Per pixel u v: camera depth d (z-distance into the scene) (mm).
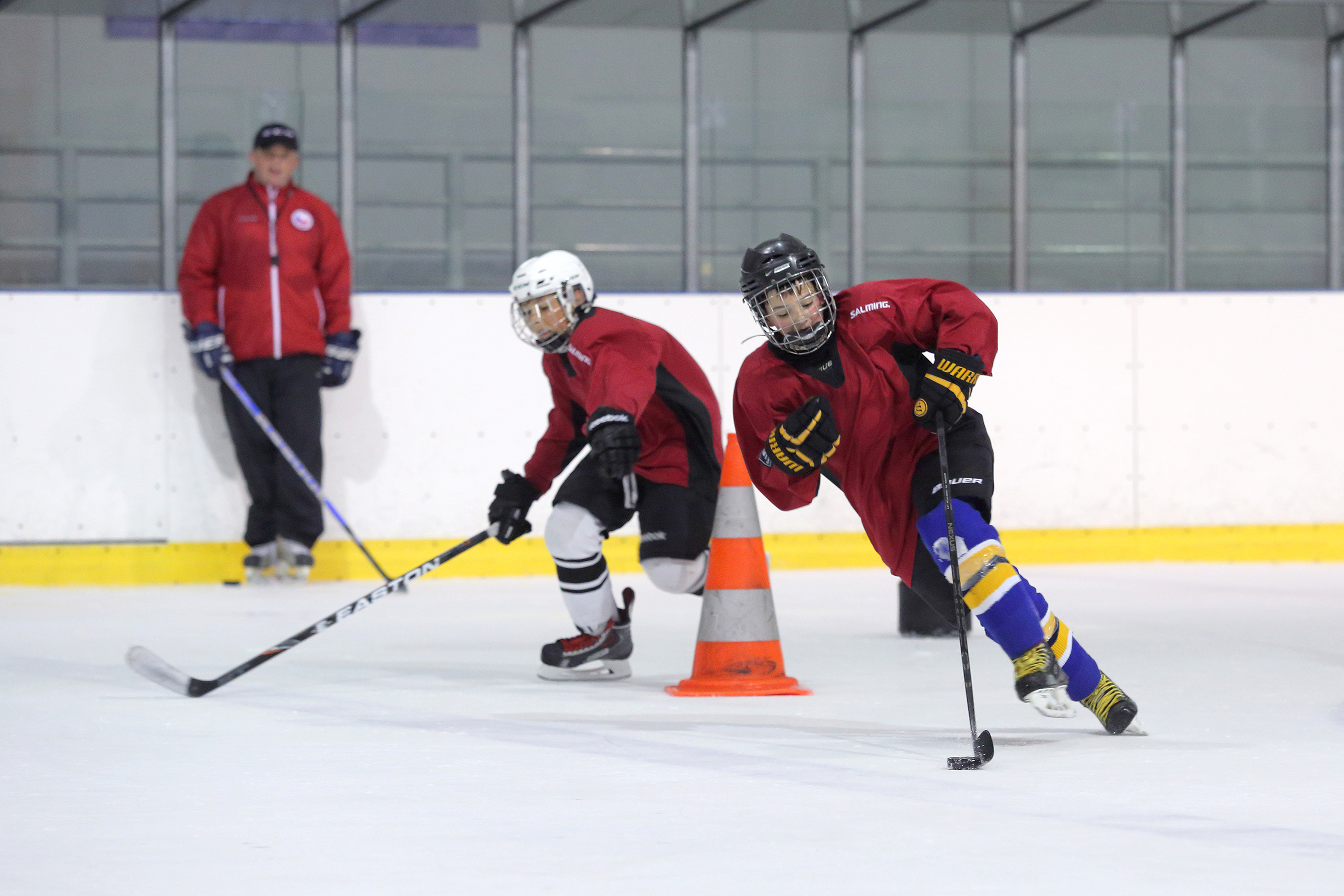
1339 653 15297
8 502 24969
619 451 12320
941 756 9719
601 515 13539
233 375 24969
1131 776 8953
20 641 17000
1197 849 7125
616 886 6547
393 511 25891
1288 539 27594
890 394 10500
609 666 13953
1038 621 9797
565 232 31844
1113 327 27172
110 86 32312
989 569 9742
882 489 10727
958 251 34969
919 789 8641
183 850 7305
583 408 13977
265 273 24844
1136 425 27266
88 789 8875
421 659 15438
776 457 10320
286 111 30938
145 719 11609
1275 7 30594
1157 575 24656
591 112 31766
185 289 24828
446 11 29328
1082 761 9500
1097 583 23266
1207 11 30953
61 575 25062
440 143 31078
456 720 11516
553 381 13883
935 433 10555
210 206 24906
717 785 8805
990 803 8203
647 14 30266
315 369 25125
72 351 25125
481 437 26078
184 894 6508
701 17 30359
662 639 17219
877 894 6391
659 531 13430
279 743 10484
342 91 29109
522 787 8797
